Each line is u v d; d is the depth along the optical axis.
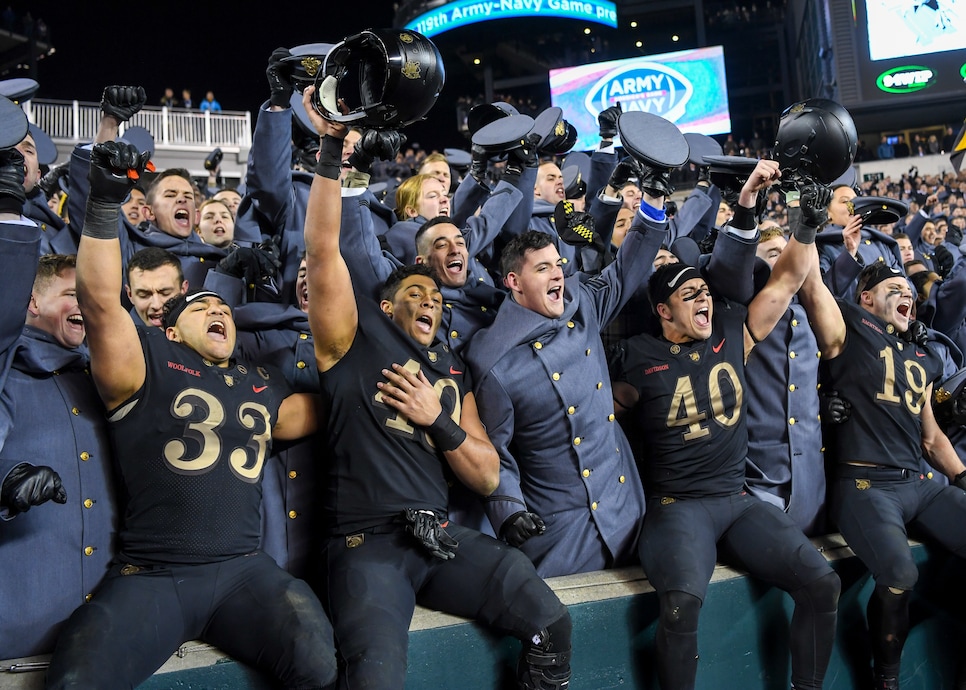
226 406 2.71
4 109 2.44
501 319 3.32
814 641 3.11
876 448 3.71
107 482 2.71
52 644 2.58
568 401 3.28
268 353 3.23
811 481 3.72
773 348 3.72
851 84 24.11
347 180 3.15
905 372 3.78
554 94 27.39
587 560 3.32
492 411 3.22
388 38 2.43
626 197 5.20
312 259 2.76
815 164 3.44
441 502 2.93
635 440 3.91
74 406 2.72
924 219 7.72
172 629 2.48
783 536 3.23
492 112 4.52
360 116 2.49
